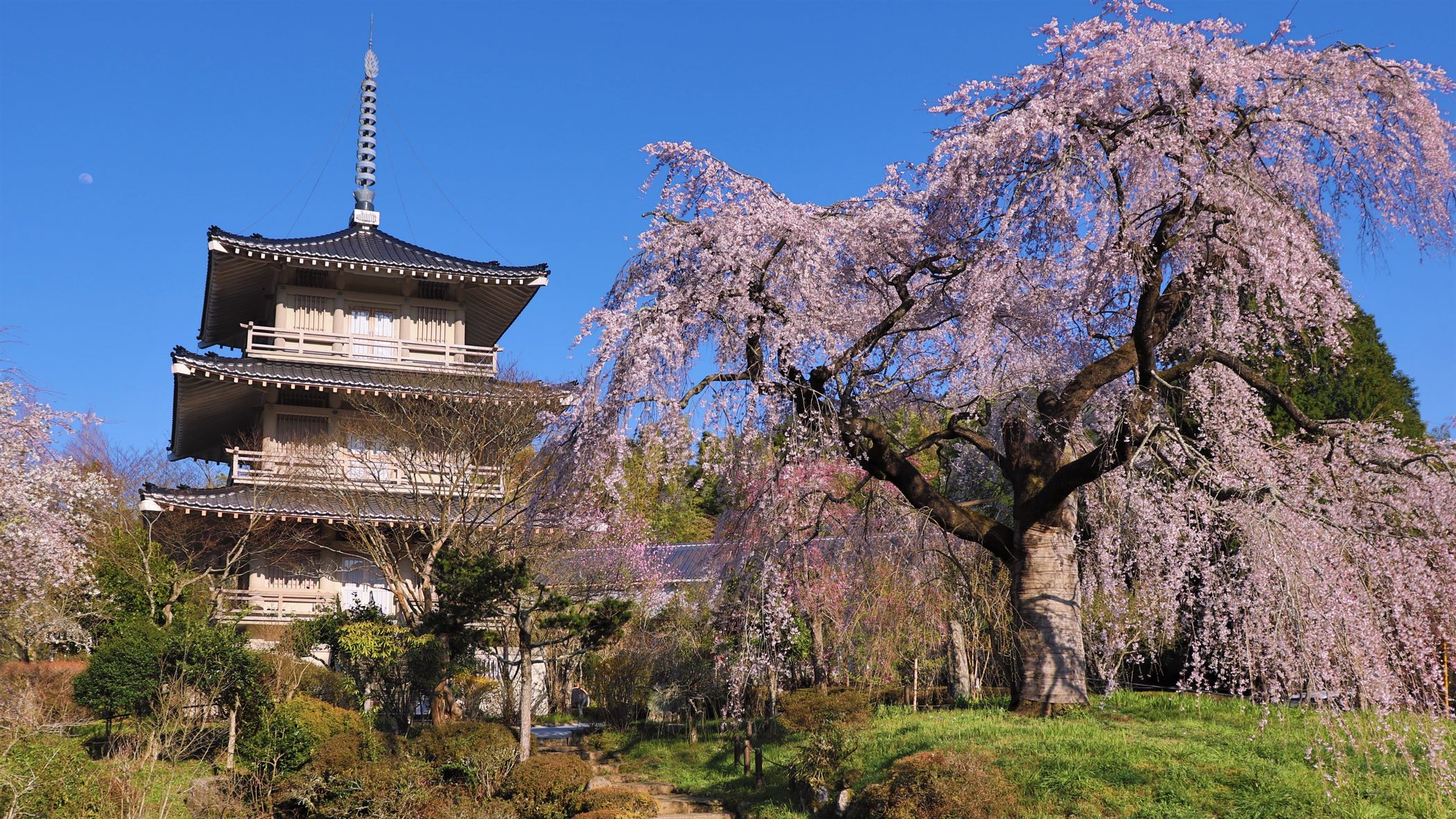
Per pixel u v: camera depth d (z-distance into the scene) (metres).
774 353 11.90
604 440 11.57
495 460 24.55
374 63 32.47
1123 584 12.83
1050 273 12.53
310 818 12.93
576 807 12.81
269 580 25.69
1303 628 9.80
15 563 14.33
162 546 25.41
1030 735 11.75
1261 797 9.52
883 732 13.54
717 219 12.01
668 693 19.41
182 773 14.17
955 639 16.83
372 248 29.05
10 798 11.04
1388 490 11.70
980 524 13.93
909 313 13.27
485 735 14.38
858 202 12.95
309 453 25.61
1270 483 11.21
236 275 27.88
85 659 22.05
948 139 11.95
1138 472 13.23
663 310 11.81
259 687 15.51
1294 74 11.77
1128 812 9.62
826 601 16.64
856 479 17.16
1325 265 11.42
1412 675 9.81
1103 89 11.49
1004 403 14.09
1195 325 13.16
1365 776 9.73
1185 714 12.66
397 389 24.61
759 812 12.79
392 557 23.98
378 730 17.28
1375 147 11.59
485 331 32.81
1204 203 11.51
